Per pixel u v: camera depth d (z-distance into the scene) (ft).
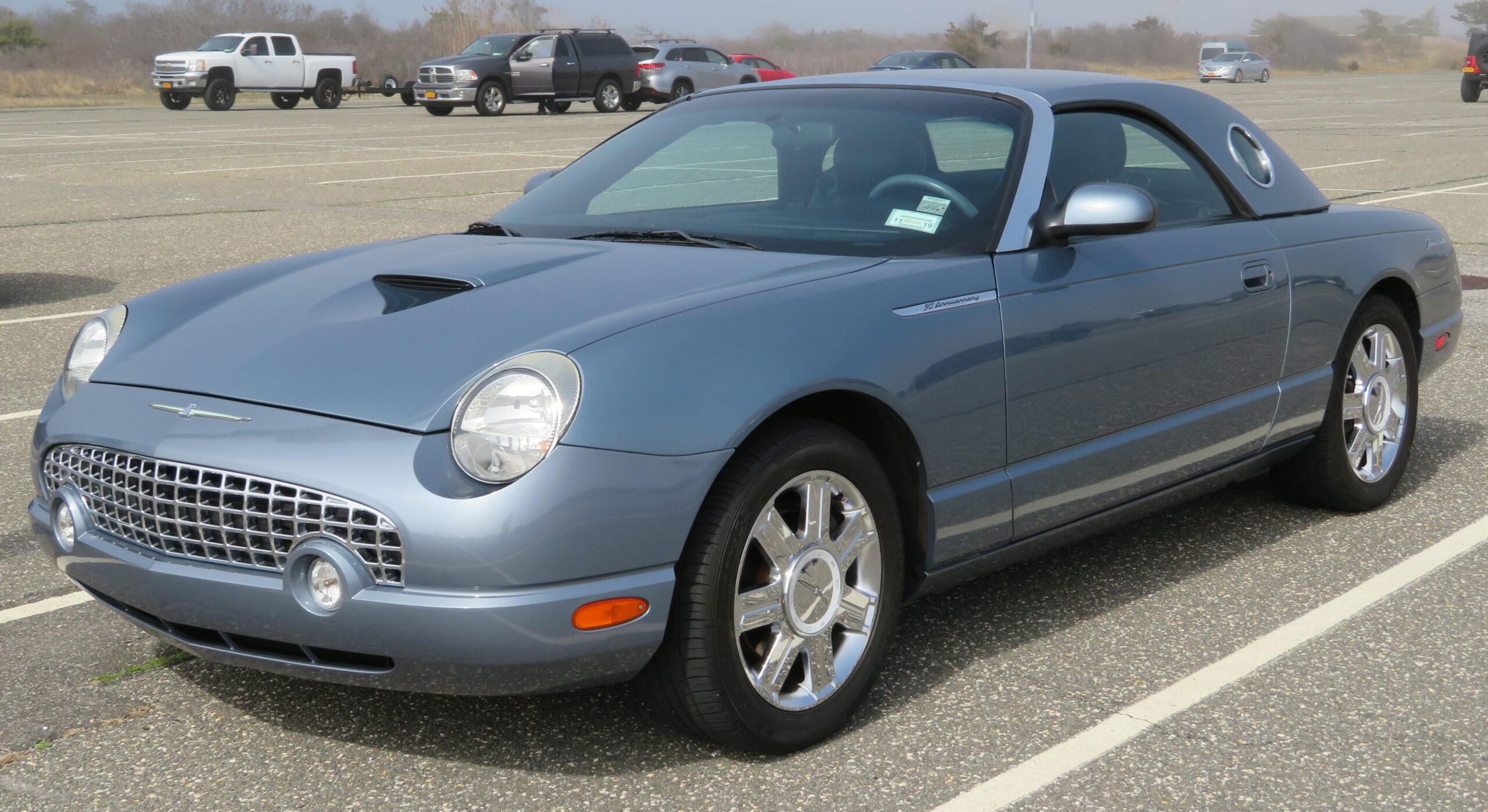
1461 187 49.08
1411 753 9.81
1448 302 16.37
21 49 204.44
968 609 12.51
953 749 9.82
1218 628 12.07
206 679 10.92
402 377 9.01
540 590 8.41
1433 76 240.53
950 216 11.29
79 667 11.16
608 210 12.49
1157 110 13.25
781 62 257.55
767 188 12.18
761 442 9.24
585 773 9.44
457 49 193.36
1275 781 9.39
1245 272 12.98
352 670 8.77
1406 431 15.67
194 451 9.00
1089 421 11.57
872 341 9.84
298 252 34.40
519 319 9.49
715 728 9.30
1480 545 14.29
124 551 9.40
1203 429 12.79
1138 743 9.93
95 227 39.06
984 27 264.93
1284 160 14.58
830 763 9.62
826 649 9.86
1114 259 11.78
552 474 8.39
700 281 10.07
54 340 24.38
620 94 107.65
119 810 8.98
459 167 57.82
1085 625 12.12
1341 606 12.60
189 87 109.50
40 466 10.31
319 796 9.16
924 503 10.46
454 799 9.11
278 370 9.44
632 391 8.70
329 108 117.19
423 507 8.36
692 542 8.96
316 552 8.52
